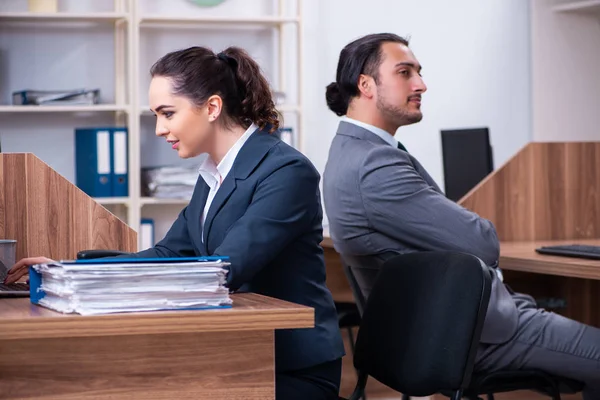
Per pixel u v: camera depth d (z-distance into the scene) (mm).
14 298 2010
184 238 2465
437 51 5809
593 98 6109
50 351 1654
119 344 1687
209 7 5504
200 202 2322
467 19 5859
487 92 5918
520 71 5980
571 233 4035
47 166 2627
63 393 1659
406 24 5750
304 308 1730
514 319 2848
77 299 1631
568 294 4078
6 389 1632
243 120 2227
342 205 3047
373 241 3000
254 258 2029
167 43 5461
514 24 5961
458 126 5859
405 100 3121
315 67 5602
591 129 6105
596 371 2832
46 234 2627
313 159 5605
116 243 2680
